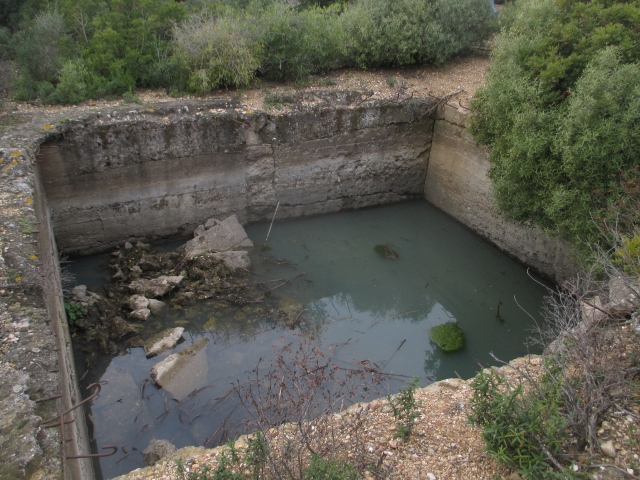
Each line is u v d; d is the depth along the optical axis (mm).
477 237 10141
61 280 7207
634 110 6199
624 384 3895
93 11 10914
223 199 9641
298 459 3637
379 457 3977
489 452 3521
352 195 10875
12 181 6465
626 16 7520
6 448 3260
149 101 9195
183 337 7184
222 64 9539
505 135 7961
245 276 8562
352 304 8297
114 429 5707
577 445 3662
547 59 7648
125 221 8953
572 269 7902
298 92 10023
